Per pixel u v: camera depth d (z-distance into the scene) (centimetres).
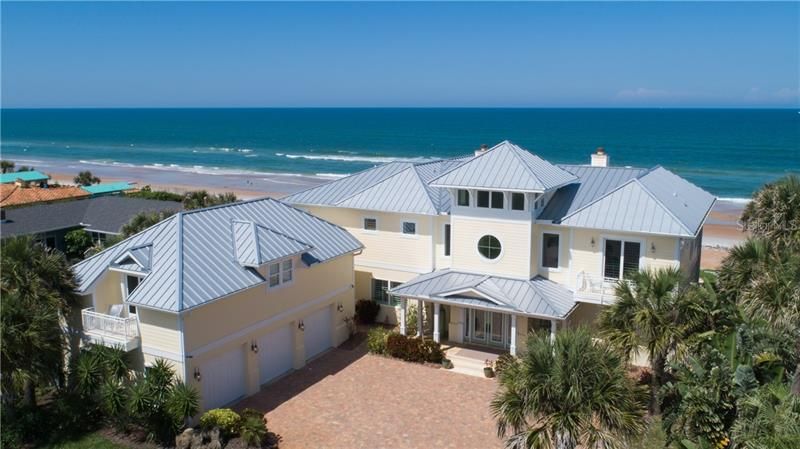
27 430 2356
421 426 2453
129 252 2553
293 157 15025
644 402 1830
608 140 17362
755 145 14950
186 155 15875
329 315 3253
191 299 2372
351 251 3256
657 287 2289
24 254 2425
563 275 3094
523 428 1786
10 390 2309
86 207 4934
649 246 2864
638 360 2894
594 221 2938
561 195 3234
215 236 2764
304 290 3003
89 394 2445
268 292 2773
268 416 2544
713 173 10538
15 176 7850
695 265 3447
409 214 3425
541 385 1697
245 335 2662
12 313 2250
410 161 4044
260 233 2822
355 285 3659
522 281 3067
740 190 8869
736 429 1864
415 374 2936
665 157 13025
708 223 6838
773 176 10119
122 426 2405
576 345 1738
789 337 2211
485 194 3120
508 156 3166
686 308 2264
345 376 2919
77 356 2577
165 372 2348
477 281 3106
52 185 8512
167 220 2759
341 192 3731
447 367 2998
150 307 2348
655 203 2917
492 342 3219
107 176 11869
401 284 3525
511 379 1805
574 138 18475
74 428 2420
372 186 3638
